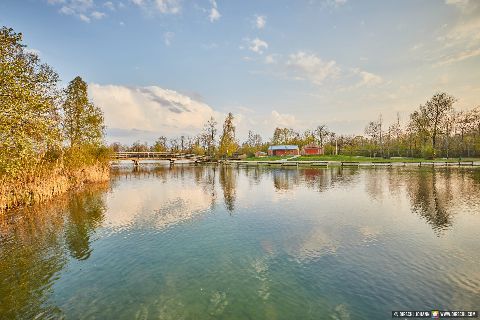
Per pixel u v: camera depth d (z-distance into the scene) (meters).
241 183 44.31
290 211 25.05
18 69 18.58
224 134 107.69
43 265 14.59
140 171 70.75
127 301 11.26
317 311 10.35
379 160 84.75
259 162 90.44
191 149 133.62
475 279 12.34
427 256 14.80
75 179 40.88
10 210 26.11
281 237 18.25
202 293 11.77
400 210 24.62
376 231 19.05
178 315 10.28
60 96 30.88
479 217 21.78
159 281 12.83
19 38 19.09
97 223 21.86
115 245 17.27
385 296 11.20
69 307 10.89
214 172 65.38
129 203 29.16
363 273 13.13
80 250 16.52
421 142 94.19
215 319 10.03
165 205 28.14
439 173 52.00
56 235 19.12
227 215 23.98
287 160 94.00
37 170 30.17
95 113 46.09
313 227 20.20
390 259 14.55
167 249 16.55
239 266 14.21
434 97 84.38
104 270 13.96
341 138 139.88
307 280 12.63
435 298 10.98
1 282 12.91
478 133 89.38
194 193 35.19
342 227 20.06
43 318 10.23
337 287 11.97
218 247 16.75
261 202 29.16
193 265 14.40
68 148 39.28
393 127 109.75
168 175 59.03
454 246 16.09
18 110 18.30
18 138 18.41
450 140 92.25
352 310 10.34
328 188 37.47
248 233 19.16
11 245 17.39
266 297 11.37
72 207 27.41
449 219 21.45
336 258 14.85
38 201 29.23
